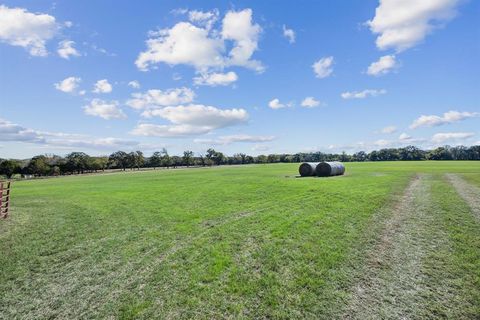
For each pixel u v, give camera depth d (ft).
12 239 40.63
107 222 50.19
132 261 31.73
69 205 69.36
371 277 26.21
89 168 304.91
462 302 21.84
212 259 31.35
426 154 435.12
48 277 28.19
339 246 33.68
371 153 475.72
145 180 143.23
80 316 21.47
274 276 26.89
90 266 30.66
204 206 61.67
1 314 21.91
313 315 20.88
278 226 42.70
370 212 48.96
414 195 64.75
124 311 21.93
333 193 70.28
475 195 63.26
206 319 20.77
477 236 35.40
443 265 27.96
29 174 257.34
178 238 39.45
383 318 20.30
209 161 451.53
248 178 127.24
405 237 36.17
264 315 21.07
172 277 27.43
